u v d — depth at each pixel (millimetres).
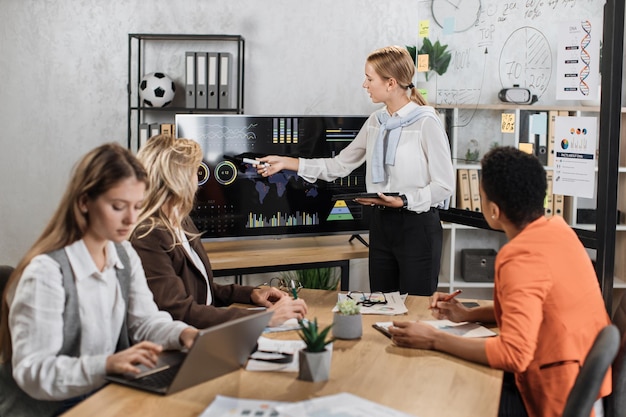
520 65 3891
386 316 2682
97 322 2047
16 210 5473
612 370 2312
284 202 4383
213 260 4090
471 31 4238
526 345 2045
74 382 1860
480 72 4184
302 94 5309
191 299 2512
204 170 4262
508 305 2098
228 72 5094
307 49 5270
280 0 5246
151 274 2514
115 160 1927
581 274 2160
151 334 2195
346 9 5234
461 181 4398
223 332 1841
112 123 5379
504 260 2156
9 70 5375
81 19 5309
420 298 2953
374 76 3732
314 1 5234
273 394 1877
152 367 1999
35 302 1901
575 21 3514
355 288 5426
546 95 3717
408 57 3719
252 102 5320
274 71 5297
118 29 5301
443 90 4504
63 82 5359
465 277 5012
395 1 5227
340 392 1907
